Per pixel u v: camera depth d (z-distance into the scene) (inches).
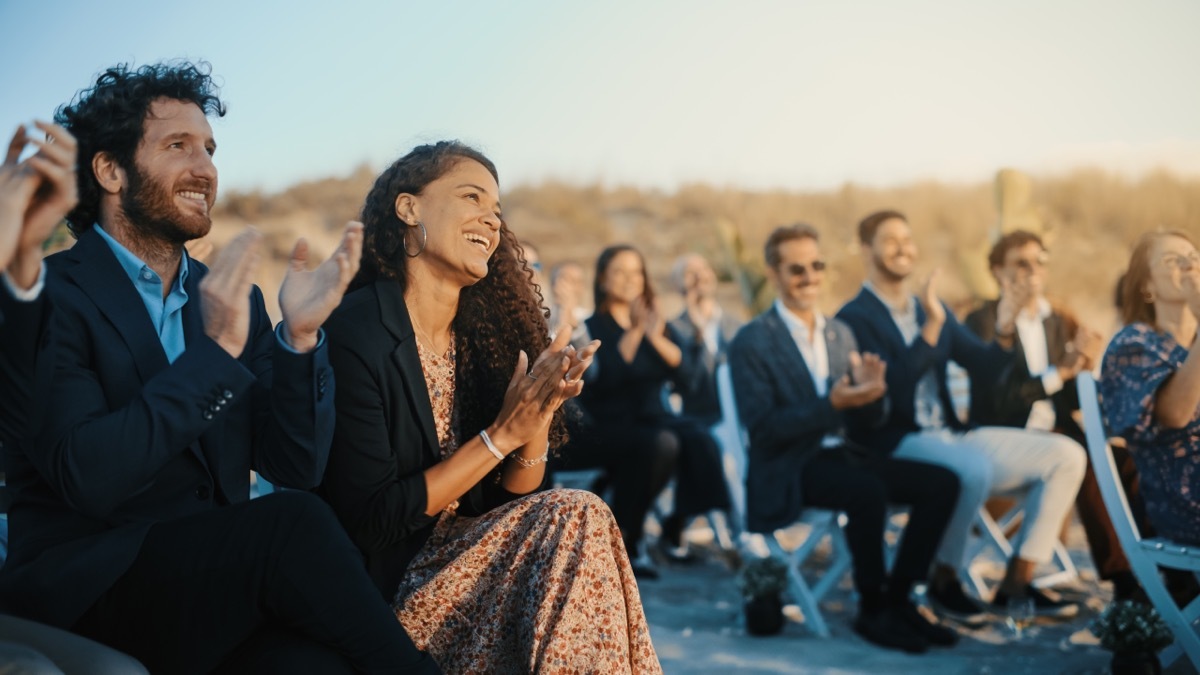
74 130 87.4
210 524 79.9
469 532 96.8
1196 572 151.7
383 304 99.9
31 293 72.6
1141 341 152.6
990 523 200.8
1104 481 155.3
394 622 81.0
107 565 78.8
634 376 232.4
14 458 83.8
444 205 102.7
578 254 839.1
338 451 95.4
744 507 194.1
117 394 83.8
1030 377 212.2
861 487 178.5
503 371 108.2
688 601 203.9
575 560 92.0
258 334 96.0
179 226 88.7
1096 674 155.9
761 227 867.4
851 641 176.6
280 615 79.2
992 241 291.6
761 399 190.9
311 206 903.7
